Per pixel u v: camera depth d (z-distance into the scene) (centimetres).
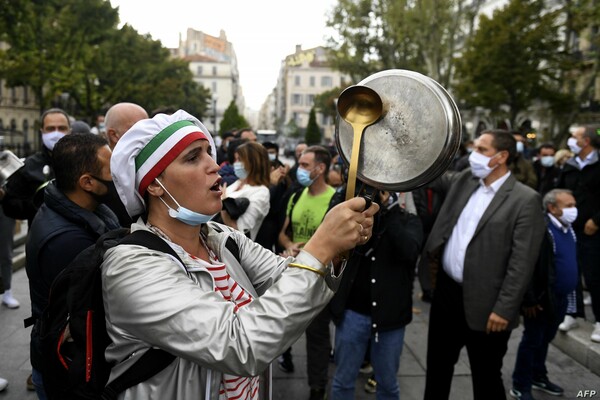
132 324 109
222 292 129
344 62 2523
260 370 103
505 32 1958
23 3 1945
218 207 126
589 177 529
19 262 677
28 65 2300
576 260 390
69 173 215
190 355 104
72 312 125
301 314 104
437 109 109
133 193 128
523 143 734
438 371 318
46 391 148
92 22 2584
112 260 116
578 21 1859
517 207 287
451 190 324
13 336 464
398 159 112
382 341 291
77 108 3644
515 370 373
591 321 518
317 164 397
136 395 118
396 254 283
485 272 290
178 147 122
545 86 2062
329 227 108
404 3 2142
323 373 359
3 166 393
